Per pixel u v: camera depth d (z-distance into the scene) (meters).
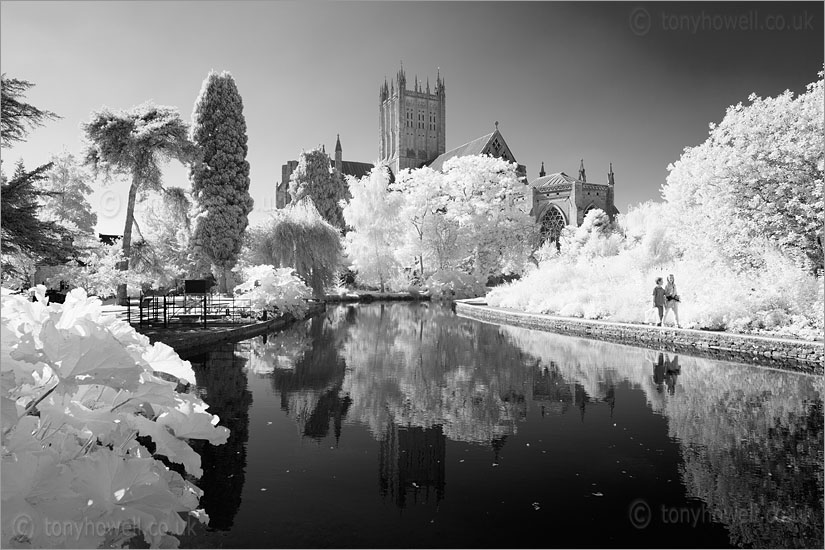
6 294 2.83
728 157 16.84
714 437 6.84
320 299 30.78
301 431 7.10
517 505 4.82
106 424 2.52
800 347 12.43
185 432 2.85
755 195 16.47
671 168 21.78
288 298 22.52
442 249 44.53
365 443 6.60
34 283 15.37
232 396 9.09
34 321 2.75
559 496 5.02
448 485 5.26
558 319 20.17
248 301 22.94
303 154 55.22
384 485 5.25
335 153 91.88
